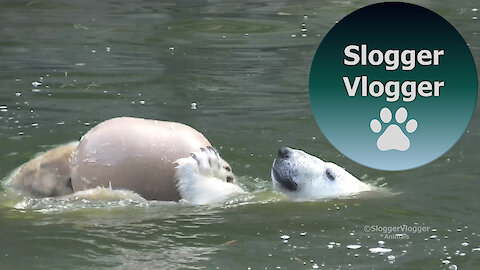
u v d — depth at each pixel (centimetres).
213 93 2317
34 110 2145
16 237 1406
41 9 3183
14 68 2483
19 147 1902
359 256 1357
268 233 1462
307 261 1332
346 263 1325
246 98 2289
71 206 1539
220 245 1398
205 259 1332
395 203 1642
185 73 2480
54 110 2148
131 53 2653
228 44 2770
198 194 1573
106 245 1381
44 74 2438
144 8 3247
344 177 1750
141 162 1538
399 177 1817
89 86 2342
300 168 1728
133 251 1359
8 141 1934
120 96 2267
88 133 1582
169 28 2959
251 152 1928
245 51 2695
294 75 2472
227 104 2239
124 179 1536
